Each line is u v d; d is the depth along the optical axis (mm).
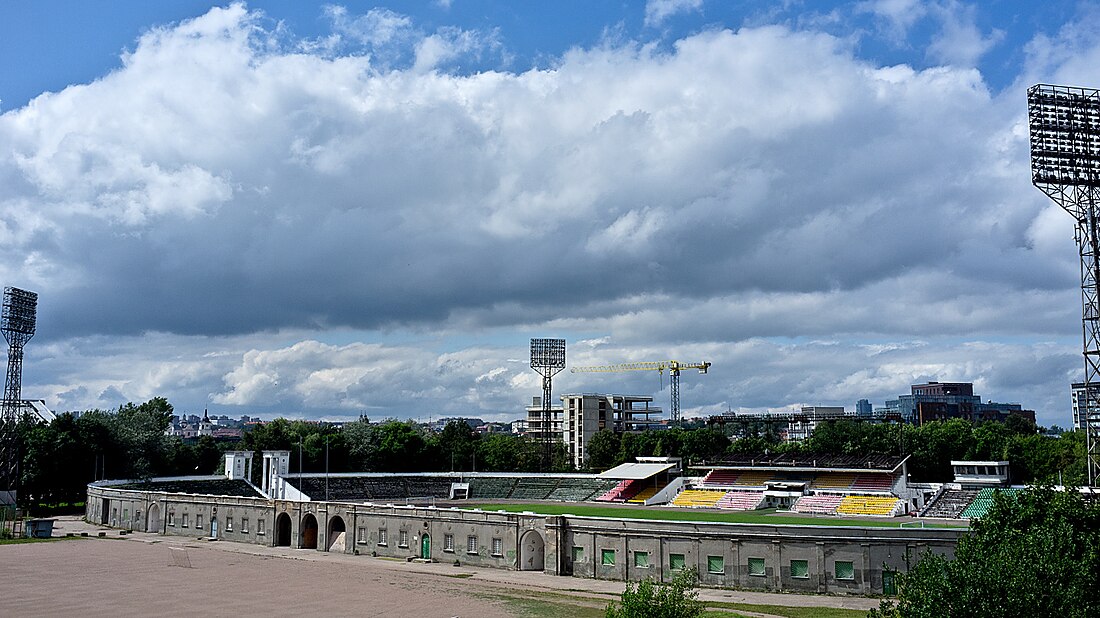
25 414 173375
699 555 85875
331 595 79938
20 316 162125
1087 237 105062
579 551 92938
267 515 122250
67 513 163125
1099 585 45844
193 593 80000
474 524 101688
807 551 81875
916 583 43750
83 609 71375
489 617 70188
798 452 183125
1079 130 107125
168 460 194000
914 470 196625
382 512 110750
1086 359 103625
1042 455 185000
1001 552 45906
